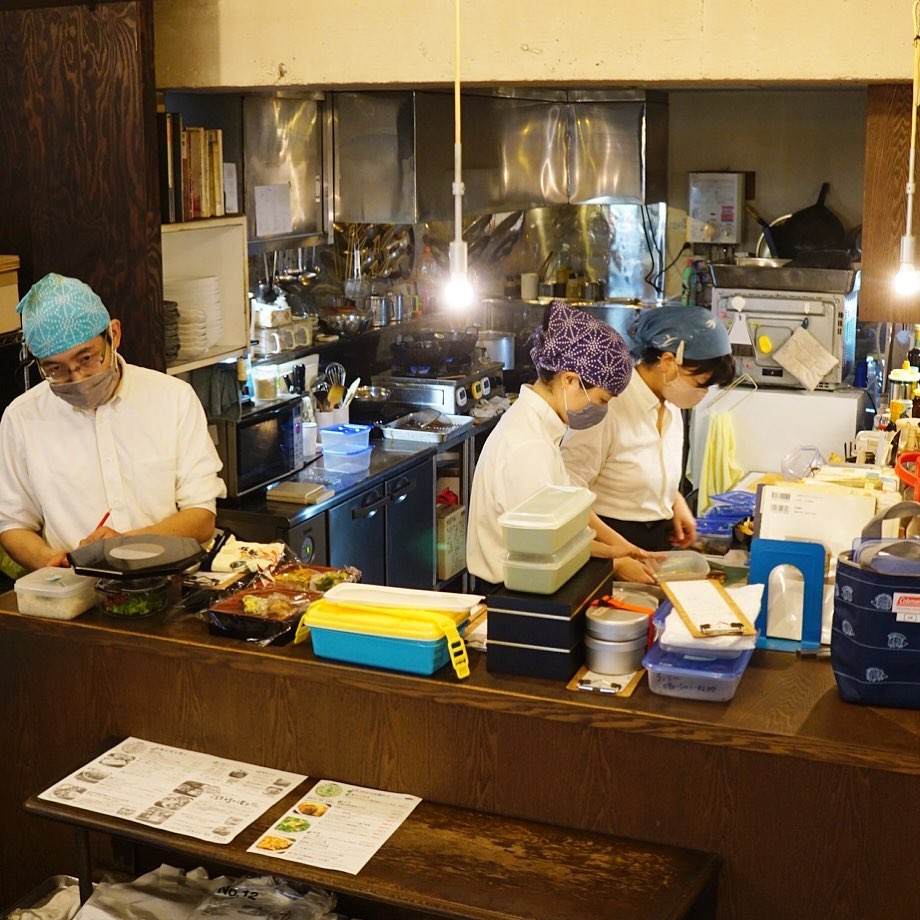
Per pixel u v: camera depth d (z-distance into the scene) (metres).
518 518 2.29
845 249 6.68
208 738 2.62
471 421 5.92
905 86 3.63
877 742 2.01
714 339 3.55
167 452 3.22
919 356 5.27
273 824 2.31
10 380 3.87
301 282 5.74
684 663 2.17
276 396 5.12
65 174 3.97
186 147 4.30
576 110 6.70
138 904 2.45
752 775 2.21
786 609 2.42
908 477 2.89
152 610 2.63
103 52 3.84
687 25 3.42
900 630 2.10
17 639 2.77
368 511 5.08
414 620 2.29
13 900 2.93
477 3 3.59
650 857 2.22
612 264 7.23
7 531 3.18
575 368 2.96
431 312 6.63
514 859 2.21
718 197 6.80
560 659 2.25
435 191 5.63
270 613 2.46
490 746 2.37
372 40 3.72
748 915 2.26
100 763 2.56
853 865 2.18
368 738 2.46
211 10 3.88
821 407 5.70
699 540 3.88
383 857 2.20
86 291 2.95
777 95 6.70
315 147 5.46
